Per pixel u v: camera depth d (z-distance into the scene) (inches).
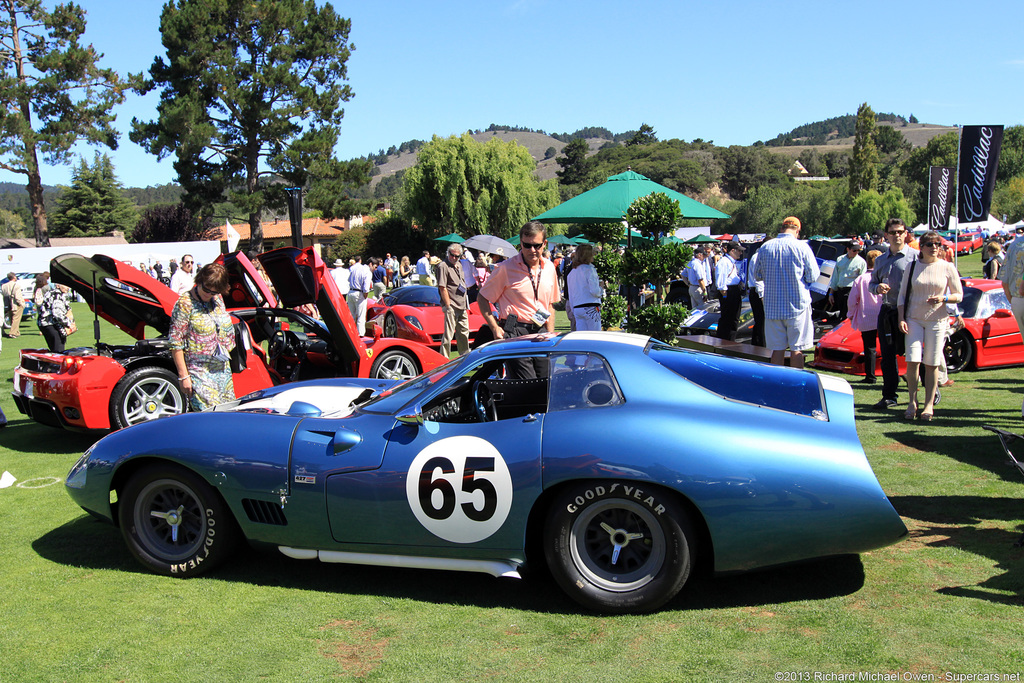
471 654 119.2
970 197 417.4
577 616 131.1
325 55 1749.5
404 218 2150.6
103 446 160.7
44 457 258.7
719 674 109.3
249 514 148.3
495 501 133.2
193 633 129.6
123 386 250.7
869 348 327.3
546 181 2112.5
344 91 1772.9
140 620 135.0
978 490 184.2
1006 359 350.3
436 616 133.6
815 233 2947.8
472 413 161.9
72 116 1593.3
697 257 576.7
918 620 121.9
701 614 129.2
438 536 137.7
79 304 1197.7
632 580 129.8
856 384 331.6
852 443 128.3
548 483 130.1
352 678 113.5
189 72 1610.5
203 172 1691.7
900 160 6727.4
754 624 124.3
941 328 250.7
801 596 133.6
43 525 189.5
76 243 2539.4
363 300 527.2
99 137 1600.6
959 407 275.3
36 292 450.0
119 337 683.4
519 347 147.9
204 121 1635.1
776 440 126.6
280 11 1660.9
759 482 123.0
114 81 1620.3
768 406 139.4
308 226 2955.2
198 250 1387.8
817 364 366.0
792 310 268.7
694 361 148.1
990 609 124.5
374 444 142.7
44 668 118.4
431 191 2034.9
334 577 153.3
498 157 2017.7
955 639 115.2
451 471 135.6
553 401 138.6
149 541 157.9
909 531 161.0
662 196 396.2
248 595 145.4
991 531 158.4
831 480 123.0
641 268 394.9
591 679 109.9
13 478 229.6
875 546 125.0
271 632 129.4
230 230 531.5
